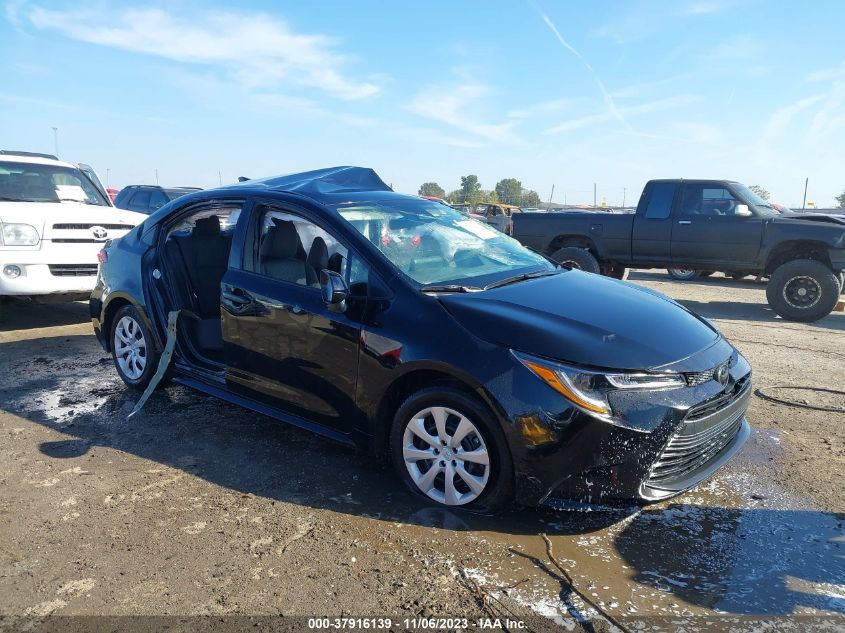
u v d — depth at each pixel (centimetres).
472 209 2634
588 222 1084
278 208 405
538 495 299
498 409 297
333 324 354
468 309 325
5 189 779
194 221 495
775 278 923
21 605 258
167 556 290
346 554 293
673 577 279
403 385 341
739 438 366
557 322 321
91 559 288
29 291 699
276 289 387
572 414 289
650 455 291
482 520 323
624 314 346
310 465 385
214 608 256
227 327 413
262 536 307
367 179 482
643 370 299
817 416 481
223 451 404
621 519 326
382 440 352
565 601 262
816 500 349
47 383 542
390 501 341
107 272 521
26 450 405
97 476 369
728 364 339
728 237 973
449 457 324
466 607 258
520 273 402
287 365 380
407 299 338
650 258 1048
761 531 317
